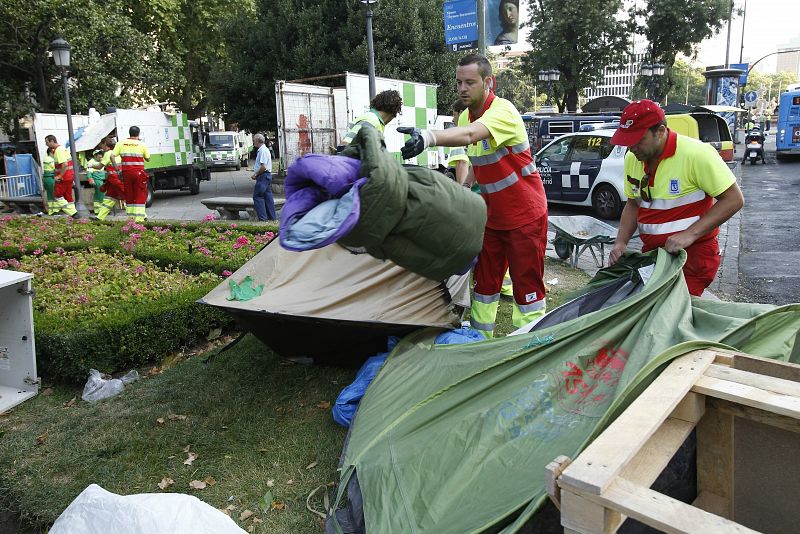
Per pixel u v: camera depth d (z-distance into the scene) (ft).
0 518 11.56
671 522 5.71
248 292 16.51
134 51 81.46
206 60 104.32
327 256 17.37
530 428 9.92
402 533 9.15
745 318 11.14
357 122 21.17
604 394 9.95
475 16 32.83
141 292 20.89
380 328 14.92
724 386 8.12
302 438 13.62
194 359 18.15
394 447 10.87
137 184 43.86
